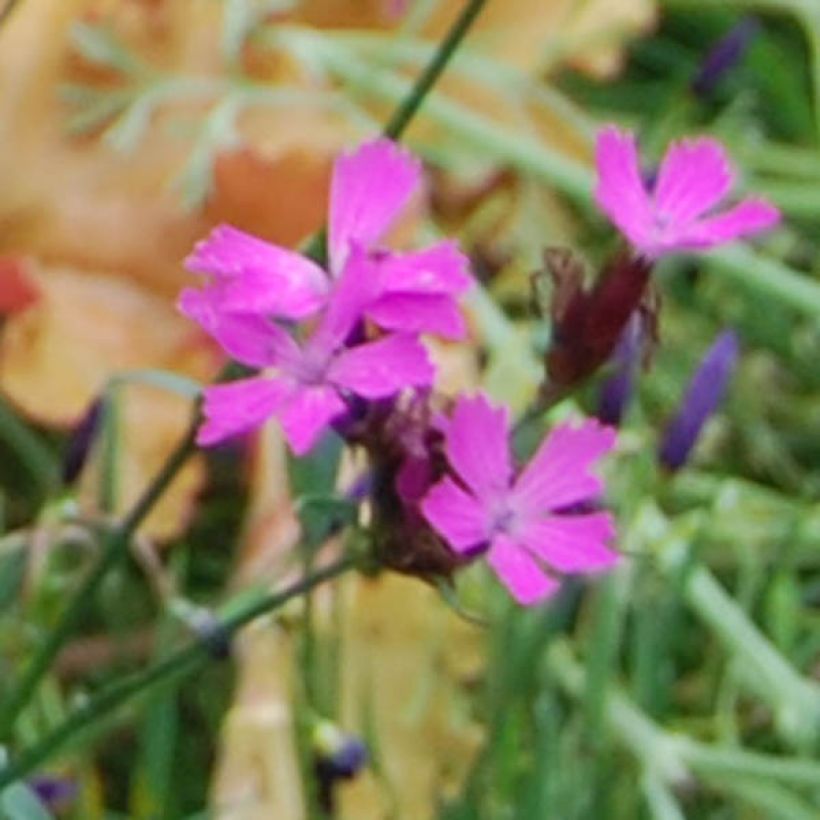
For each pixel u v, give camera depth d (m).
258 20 0.68
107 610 0.58
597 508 0.44
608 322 0.41
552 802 0.54
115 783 0.58
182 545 0.61
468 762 0.58
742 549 0.63
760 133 0.77
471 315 0.65
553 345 0.41
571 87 0.76
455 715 0.58
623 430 0.58
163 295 0.64
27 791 0.47
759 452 0.68
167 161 0.65
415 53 0.70
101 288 0.64
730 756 0.56
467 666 0.58
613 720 0.57
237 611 0.50
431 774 0.58
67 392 0.62
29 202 0.65
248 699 0.56
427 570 0.40
